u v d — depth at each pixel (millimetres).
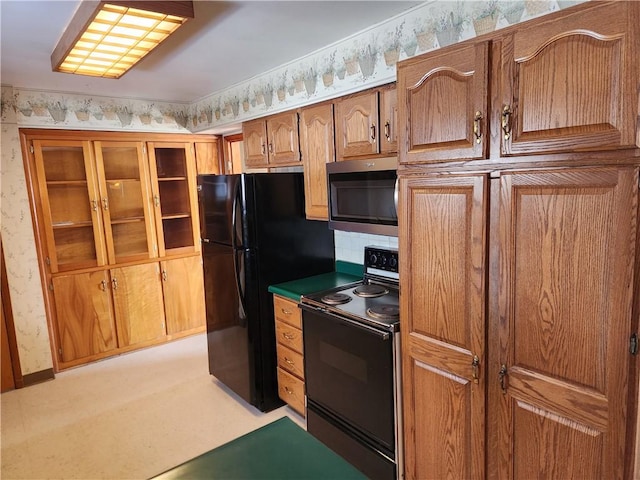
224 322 3086
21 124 3260
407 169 1738
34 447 2600
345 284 2773
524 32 1311
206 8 1896
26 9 1820
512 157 1388
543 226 1331
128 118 3764
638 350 1188
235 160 4352
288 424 1179
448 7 1881
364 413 2139
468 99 1477
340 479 941
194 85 3340
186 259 4242
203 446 2578
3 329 3289
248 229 2779
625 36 1108
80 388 3330
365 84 2316
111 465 2424
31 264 3383
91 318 3736
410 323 1807
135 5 1643
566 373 1330
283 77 2877
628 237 1160
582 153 1229
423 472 1853
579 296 1275
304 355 2529
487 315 1515
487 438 1583
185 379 3447
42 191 3420
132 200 3893
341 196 2457
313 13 2008
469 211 1520
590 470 1312
